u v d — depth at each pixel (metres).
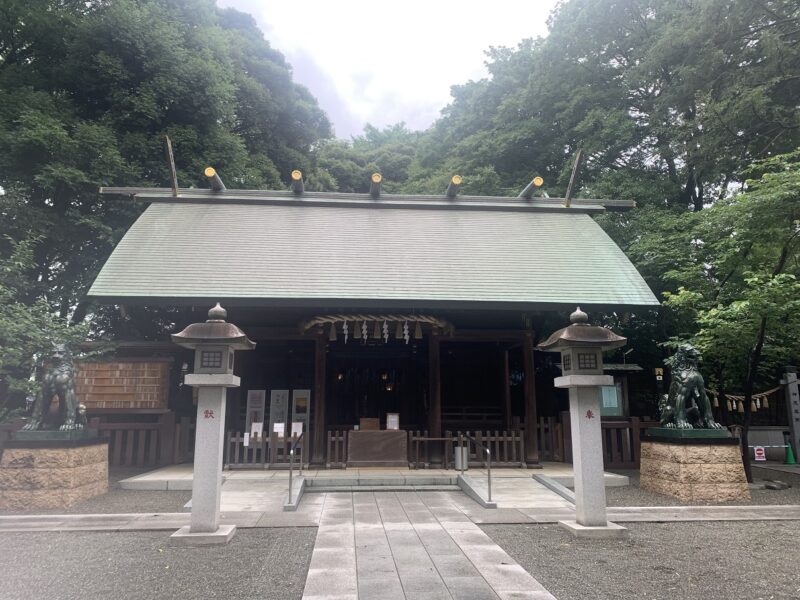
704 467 9.24
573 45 20.14
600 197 17.31
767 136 15.20
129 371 12.26
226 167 17.42
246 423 13.21
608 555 5.85
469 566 5.38
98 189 14.64
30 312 10.36
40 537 6.59
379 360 16.97
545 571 5.27
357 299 11.12
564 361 7.44
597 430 7.03
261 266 12.00
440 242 13.61
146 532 6.85
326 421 16.33
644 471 10.42
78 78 15.66
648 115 18.17
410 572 5.18
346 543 6.25
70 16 16.00
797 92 14.91
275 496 9.05
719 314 10.42
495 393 16.56
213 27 20.64
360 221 14.34
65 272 15.80
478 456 12.06
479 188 20.50
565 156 21.03
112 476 11.14
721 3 14.79
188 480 9.82
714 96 15.65
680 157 17.36
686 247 13.31
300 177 14.52
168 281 11.20
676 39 16.02
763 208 10.63
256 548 6.07
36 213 13.80
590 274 12.59
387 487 9.93
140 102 15.60
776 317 10.13
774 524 7.43
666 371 15.35
